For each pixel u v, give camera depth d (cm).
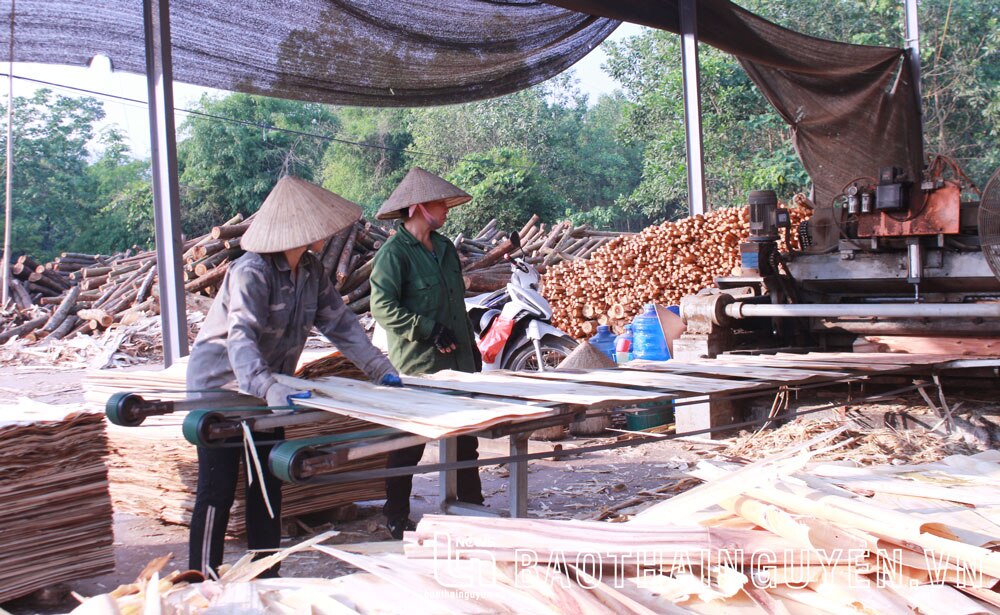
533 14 943
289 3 816
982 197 551
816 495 238
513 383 361
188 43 809
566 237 1695
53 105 3575
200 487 324
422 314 447
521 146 3328
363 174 3434
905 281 643
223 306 321
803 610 189
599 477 543
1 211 3241
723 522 227
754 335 692
